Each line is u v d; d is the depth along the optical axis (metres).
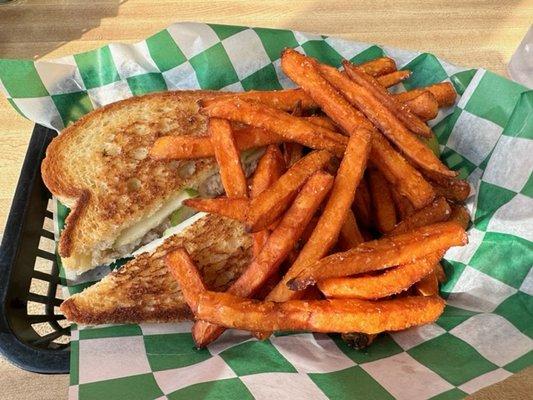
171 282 0.25
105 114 0.30
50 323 0.25
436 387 0.20
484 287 0.25
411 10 0.40
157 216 0.29
